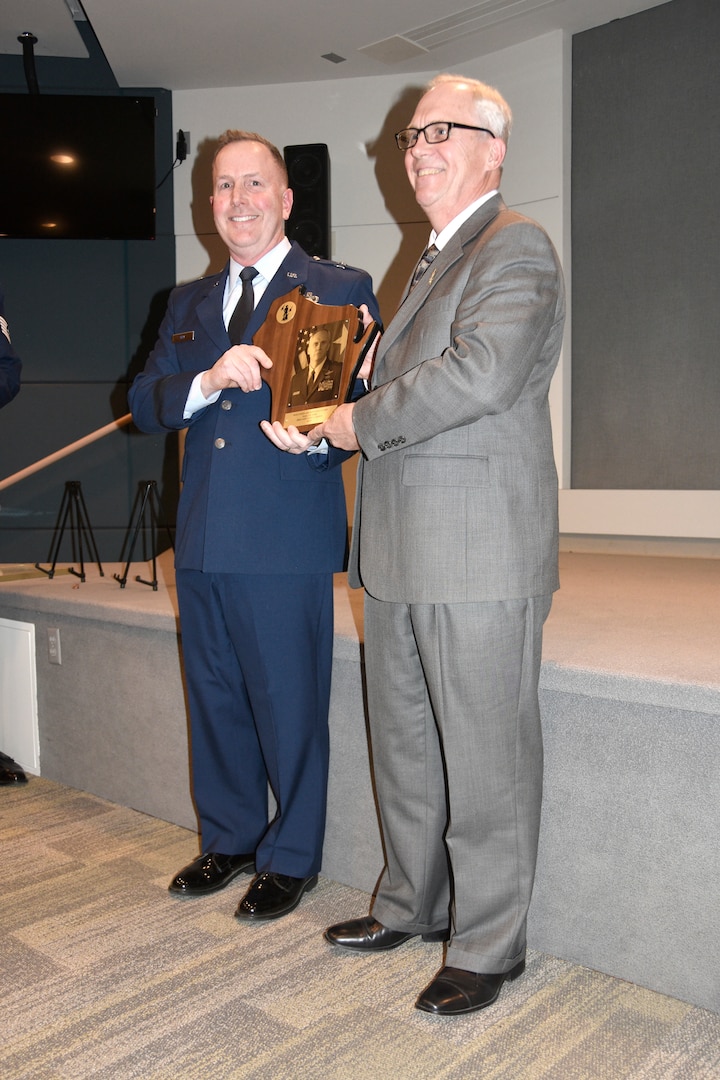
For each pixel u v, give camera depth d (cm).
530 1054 142
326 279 186
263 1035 148
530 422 147
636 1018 151
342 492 194
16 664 287
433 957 170
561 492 436
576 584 301
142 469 477
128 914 191
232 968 168
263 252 189
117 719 257
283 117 479
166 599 263
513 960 155
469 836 153
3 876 211
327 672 195
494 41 433
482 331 136
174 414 183
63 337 472
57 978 166
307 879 196
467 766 149
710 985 153
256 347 172
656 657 172
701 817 152
